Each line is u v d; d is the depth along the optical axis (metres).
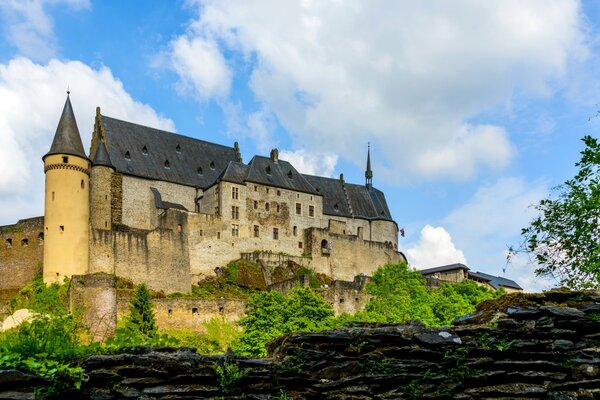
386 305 75.00
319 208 114.94
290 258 104.38
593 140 20.91
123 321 72.44
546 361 16.69
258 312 62.31
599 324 17.28
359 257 114.06
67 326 17.83
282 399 15.69
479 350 16.88
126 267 85.31
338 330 17.44
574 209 20.86
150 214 101.06
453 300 76.88
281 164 115.44
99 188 93.94
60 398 14.52
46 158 83.25
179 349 16.42
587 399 16.28
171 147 112.25
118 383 15.05
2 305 76.81
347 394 16.12
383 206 133.50
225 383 15.62
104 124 106.19
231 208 103.50
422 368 16.64
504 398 16.28
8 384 14.22
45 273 79.69
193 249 96.88
